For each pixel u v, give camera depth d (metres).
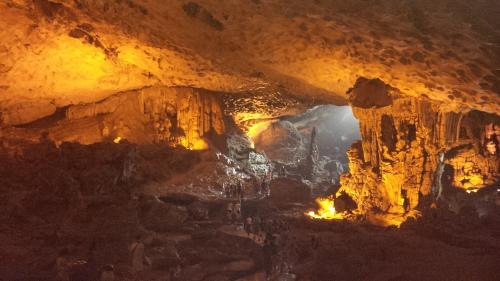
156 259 15.45
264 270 15.71
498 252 15.26
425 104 21.59
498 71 16.22
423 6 14.27
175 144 32.09
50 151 24.22
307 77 24.20
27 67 25.17
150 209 21.20
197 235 18.59
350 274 14.67
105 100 32.31
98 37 23.23
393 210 22.00
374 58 19.02
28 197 20.39
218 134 33.84
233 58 23.36
